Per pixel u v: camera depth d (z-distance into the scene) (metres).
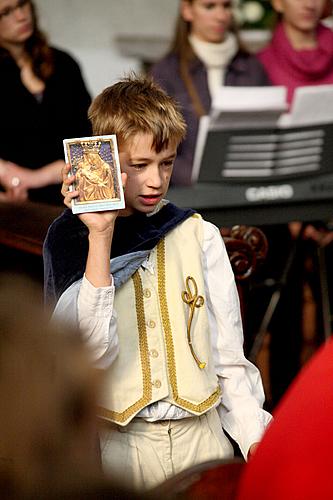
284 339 8.80
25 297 1.94
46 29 10.90
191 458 4.15
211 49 8.58
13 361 1.78
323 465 2.44
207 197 8.19
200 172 8.16
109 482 1.74
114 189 3.91
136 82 4.23
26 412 1.75
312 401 2.53
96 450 3.98
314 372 2.59
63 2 10.90
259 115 8.12
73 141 3.95
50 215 6.52
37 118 8.37
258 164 8.20
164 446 4.13
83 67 11.00
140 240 4.20
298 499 2.43
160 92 4.19
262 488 2.49
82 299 3.84
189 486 2.71
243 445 4.25
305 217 8.40
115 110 4.07
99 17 11.04
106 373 1.93
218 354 4.35
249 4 8.77
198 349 4.20
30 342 1.81
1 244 6.36
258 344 8.35
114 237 4.21
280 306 8.74
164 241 4.29
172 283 4.21
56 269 4.16
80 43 11.02
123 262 4.13
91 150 3.94
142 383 4.09
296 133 8.24
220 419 4.37
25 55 8.33
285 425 2.52
